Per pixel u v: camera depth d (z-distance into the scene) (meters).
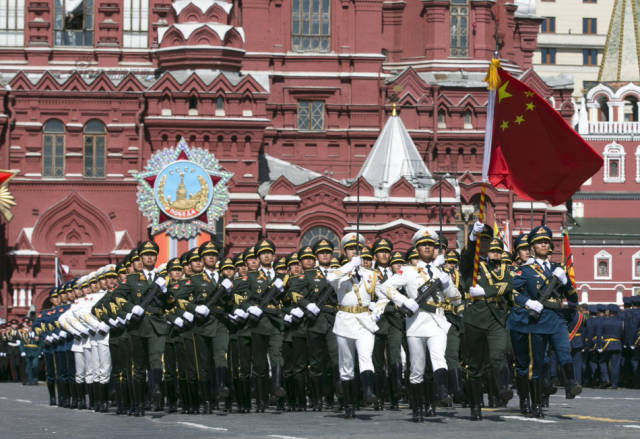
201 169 155.12
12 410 67.12
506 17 188.62
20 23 170.75
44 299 161.25
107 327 60.78
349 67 177.12
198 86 162.62
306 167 175.50
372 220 162.25
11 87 163.00
